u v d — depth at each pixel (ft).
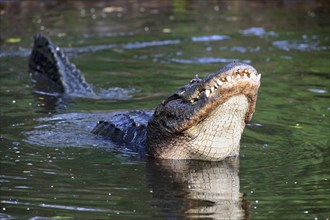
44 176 85.66
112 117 110.01
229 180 85.20
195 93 89.10
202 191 81.05
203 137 91.81
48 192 79.66
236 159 94.12
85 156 95.09
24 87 134.00
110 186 82.53
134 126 104.06
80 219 71.41
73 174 86.94
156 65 152.05
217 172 88.84
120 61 156.04
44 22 195.42
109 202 76.69
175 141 93.61
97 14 210.18
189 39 177.78
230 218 72.08
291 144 100.01
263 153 96.32
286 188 81.87
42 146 98.84
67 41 174.50
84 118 114.32
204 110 87.92
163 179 85.71
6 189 80.43
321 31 186.19
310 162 91.81
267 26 193.26
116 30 187.93
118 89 133.59
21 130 106.22
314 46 169.37
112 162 92.89
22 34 180.14
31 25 191.01
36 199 77.30
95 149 98.48
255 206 75.87
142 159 94.79
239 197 78.95
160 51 165.07
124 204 76.13
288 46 169.37
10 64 151.74
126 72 146.30
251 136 104.06
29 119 112.57
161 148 94.79
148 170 89.56
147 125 96.84
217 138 91.61
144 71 147.02
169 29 189.57
